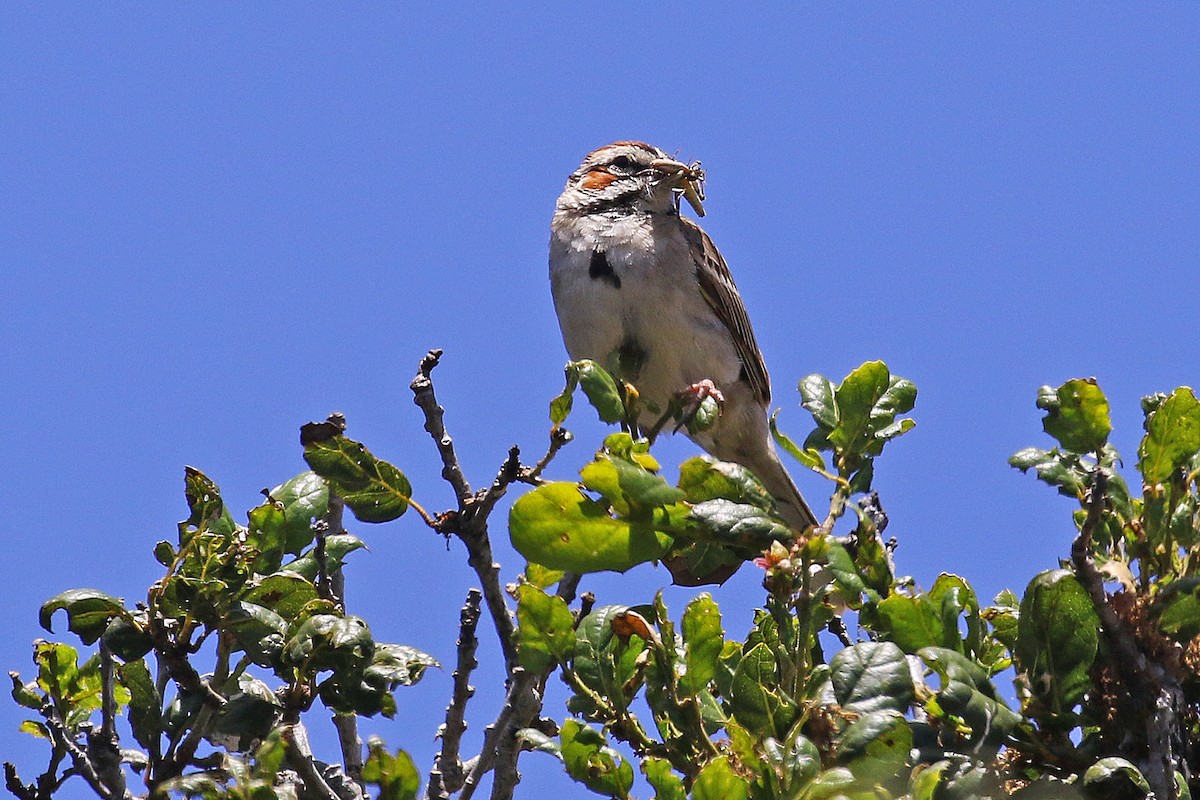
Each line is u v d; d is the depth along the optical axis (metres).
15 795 7.51
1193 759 6.39
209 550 7.35
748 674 6.26
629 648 6.78
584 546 6.35
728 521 6.39
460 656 7.45
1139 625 6.29
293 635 7.37
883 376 7.60
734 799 5.67
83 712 8.09
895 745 5.80
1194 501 7.05
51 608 7.24
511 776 7.29
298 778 7.16
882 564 7.09
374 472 7.35
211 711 7.38
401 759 6.32
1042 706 6.07
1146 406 7.49
